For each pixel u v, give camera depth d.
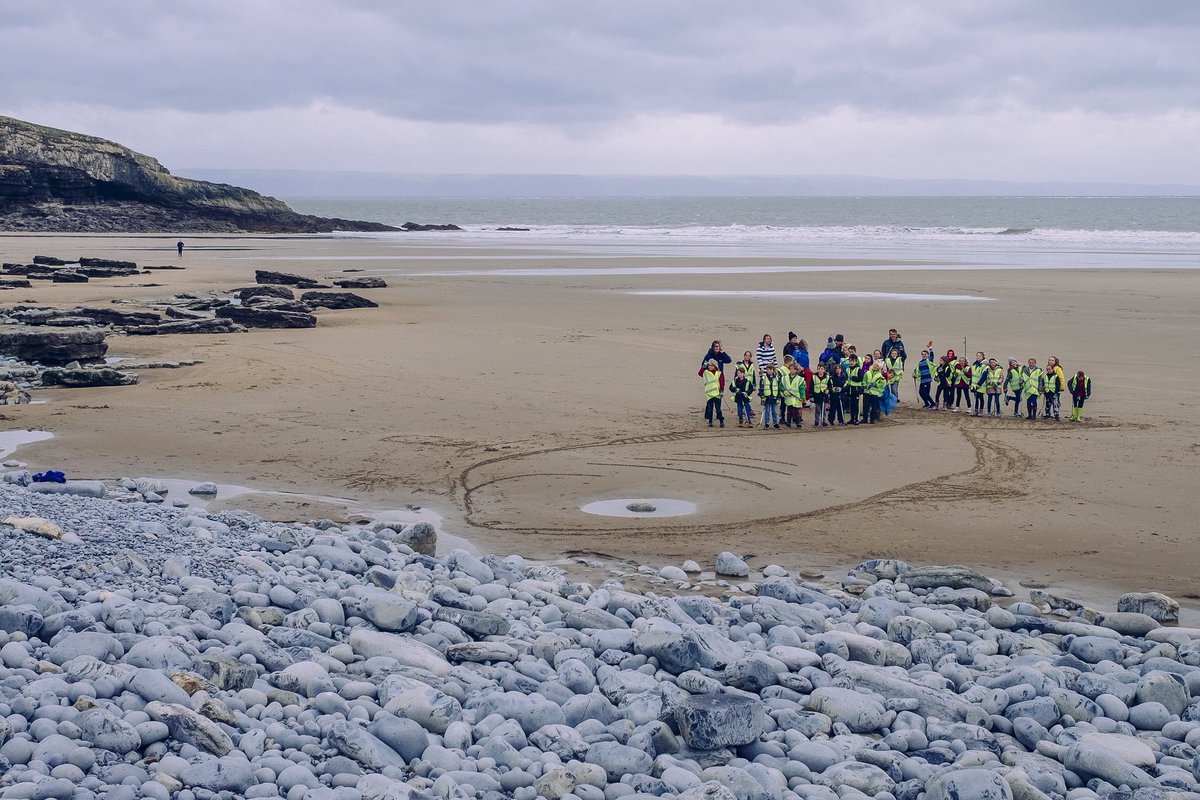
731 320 51.19
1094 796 8.76
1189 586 16.08
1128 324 49.25
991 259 96.75
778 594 14.52
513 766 8.73
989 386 30.34
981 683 11.34
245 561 13.83
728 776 8.44
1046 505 20.70
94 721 8.21
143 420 28.42
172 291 67.19
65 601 11.20
